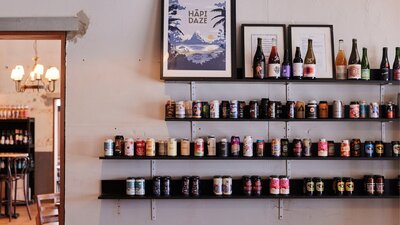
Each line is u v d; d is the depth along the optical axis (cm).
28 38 369
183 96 360
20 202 733
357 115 349
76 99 357
